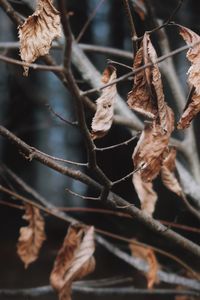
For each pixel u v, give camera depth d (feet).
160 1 19.04
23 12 12.17
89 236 9.57
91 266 9.46
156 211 19.90
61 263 9.87
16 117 25.08
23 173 29.32
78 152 30.25
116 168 23.68
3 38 26.71
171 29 19.84
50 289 12.44
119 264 21.77
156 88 7.45
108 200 8.34
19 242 10.62
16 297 14.53
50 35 7.44
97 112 7.64
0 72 24.43
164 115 7.63
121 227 17.29
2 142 28.96
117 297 19.04
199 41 7.06
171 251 16.02
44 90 27.17
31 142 29.55
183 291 12.67
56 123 22.26
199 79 7.45
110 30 26.32
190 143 12.97
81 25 22.80
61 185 29.12
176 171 11.08
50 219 22.88
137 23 15.79
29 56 7.43
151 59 7.43
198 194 11.93
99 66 21.84
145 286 18.92
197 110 7.52
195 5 20.31
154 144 8.16
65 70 6.50
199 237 18.52
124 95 17.01
